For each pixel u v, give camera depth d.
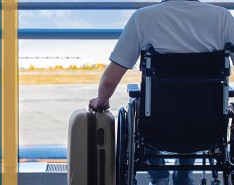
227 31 2.14
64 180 3.18
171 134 2.13
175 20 2.11
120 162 2.20
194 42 2.11
